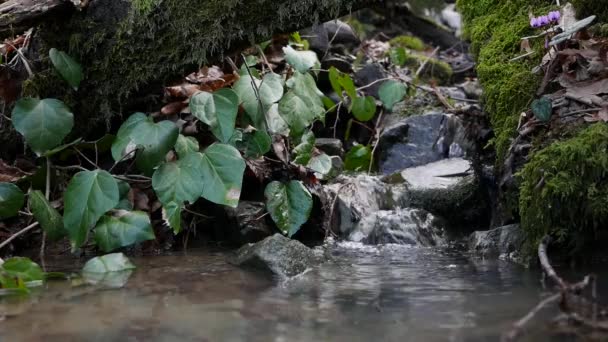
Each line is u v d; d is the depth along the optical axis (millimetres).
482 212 2488
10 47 2463
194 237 2469
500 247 2275
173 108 2508
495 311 1938
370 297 2020
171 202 2281
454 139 2760
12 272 2107
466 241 2426
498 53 2473
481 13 2672
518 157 2271
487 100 2436
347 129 2842
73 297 2047
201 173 2289
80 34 2389
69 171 2459
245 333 1891
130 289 2086
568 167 2131
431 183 2584
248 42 2363
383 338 1865
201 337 1882
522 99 2344
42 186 2404
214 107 2338
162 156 2299
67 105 2416
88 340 1881
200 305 1998
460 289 2043
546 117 2219
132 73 2391
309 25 2340
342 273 2170
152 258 2314
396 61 2986
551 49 2346
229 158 2297
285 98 2459
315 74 2809
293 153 2514
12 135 2467
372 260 2270
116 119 2463
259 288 2080
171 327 1915
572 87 2256
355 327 1900
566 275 2080
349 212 2510
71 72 2361
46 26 2408
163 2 2346
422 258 2279
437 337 1862
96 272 2197
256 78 2551
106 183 2262
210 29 2344
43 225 2283
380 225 2457
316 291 2059
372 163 2764
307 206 2410
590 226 2143
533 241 2180
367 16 3607
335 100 2885
